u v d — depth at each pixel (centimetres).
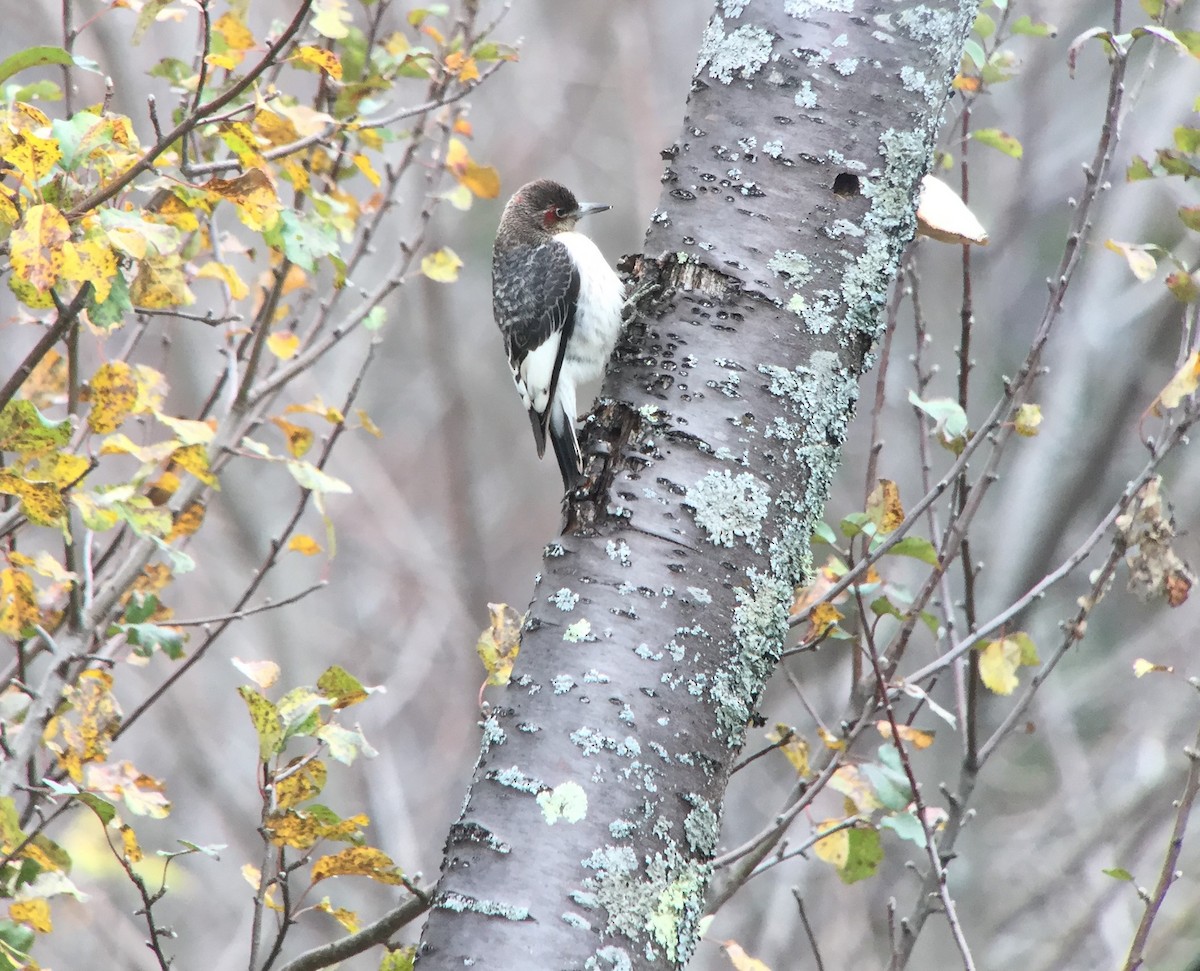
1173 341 2092
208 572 2131
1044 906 1806
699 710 639
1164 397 812
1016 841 1914
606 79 2731
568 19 2794
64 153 674
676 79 2762
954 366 2209
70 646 827
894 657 889
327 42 999
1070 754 1895
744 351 702
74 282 729
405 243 1044
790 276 714
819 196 725
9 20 2203
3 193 662
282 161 914
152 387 884
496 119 2684
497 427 2861
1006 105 2223
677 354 705
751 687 658
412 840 1938
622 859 602
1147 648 2008
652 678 634
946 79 752
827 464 709
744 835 1955
